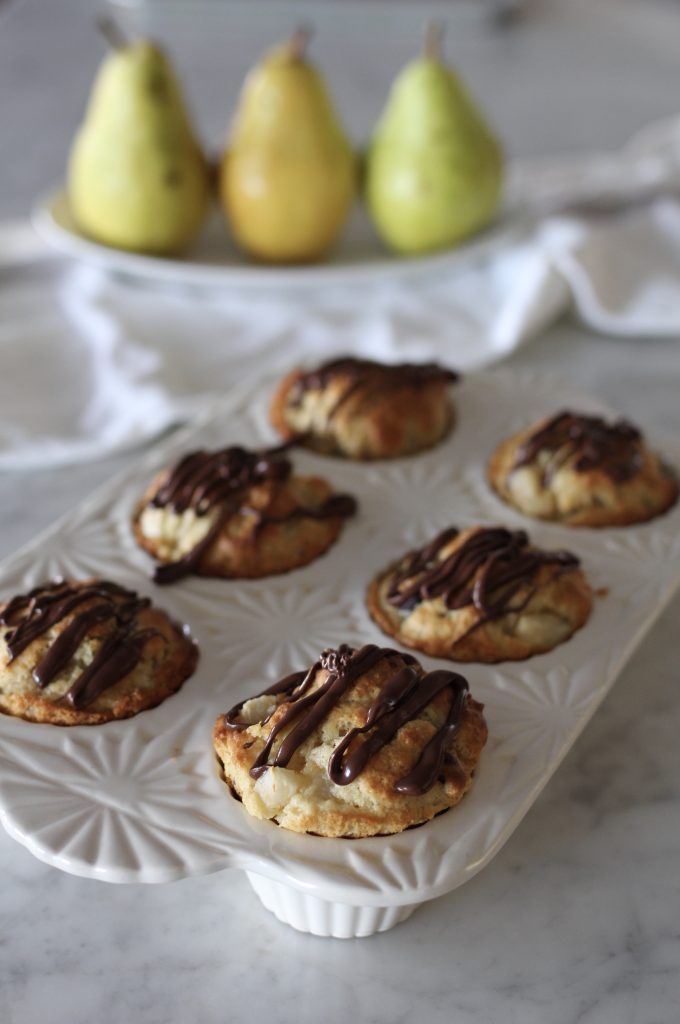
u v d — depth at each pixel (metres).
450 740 0.67
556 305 0.96
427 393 0.84
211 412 0.85
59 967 0.66
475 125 0.97
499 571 0.74
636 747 0.72
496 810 0.66
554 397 0.87
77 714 0.69
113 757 0.68
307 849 0.65
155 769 0.68
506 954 0.66
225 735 0.68
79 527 0.78
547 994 0.65
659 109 1.26
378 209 0.98
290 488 0.78
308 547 0.77
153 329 0.96
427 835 0.65
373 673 0.68
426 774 0.66
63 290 1.00
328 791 0.66
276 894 0.66
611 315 0.96
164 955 0.66
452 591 0.73
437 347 0.94
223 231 1.02
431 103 0.96
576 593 0.74
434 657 0.72
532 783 0.68
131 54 0.94
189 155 0.96
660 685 0.75
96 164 0.95
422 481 0.82
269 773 0.66
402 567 0.76
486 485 0.81
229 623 0.74
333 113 0.96
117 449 0.87
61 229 0.98
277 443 0.83
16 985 0.65
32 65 1.30
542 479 0.80
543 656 0.73
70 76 1.28
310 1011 0.65
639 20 1.44
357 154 1.01
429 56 0.97
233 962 0.66
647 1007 0.65
